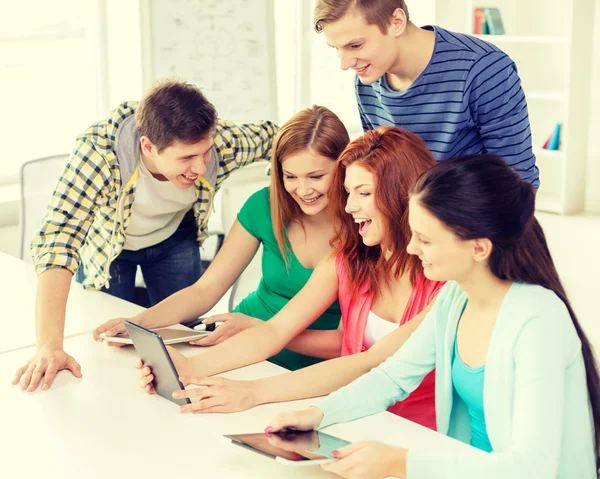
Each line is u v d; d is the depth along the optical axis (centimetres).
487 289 159
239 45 552
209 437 167
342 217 207
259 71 564
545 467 139
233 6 545
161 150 222
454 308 171
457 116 236
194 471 154
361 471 145
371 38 220
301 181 217
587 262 498
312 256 234
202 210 264
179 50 529
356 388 175
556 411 143
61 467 156
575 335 151
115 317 234
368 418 174
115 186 239
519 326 151
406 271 203
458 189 147
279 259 239
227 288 240
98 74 503
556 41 587
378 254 207
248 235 240
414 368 178
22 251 328
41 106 487
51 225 227
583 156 614
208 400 178
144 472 154
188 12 527
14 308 243
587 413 153
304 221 232
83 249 264
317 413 168
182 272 283
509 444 155
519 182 151
